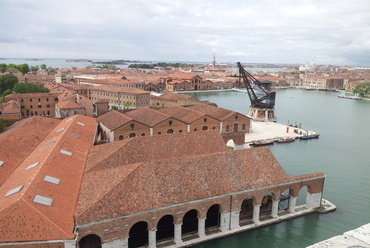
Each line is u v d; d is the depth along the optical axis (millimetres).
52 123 82750
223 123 100188
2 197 39719
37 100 140125
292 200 55469
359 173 83500
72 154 54656
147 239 46688
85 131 71000
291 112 191625
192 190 45656
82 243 42875
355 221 56219
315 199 57938
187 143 60281
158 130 87125
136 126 82938
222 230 49406
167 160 47875
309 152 103062
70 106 111438
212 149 61125
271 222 52938
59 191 41406
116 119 85250
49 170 45406
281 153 101250
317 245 46531
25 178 43562
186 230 49625
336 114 185875
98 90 182375
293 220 55031
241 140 105000
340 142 117688
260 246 48281
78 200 41594
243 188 48938
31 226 34094
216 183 48000
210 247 47344
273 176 52688
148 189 43469
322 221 55562
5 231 33000
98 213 38719
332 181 77125
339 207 61719
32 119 79125
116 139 80500
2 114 106562
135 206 41125
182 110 103688
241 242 48719
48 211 36562
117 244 40312
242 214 54781
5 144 58562
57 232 34406
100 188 43344
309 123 155875
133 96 165375
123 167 47250
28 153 60062
